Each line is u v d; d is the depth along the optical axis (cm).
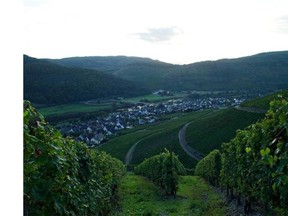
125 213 2214
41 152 380
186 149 7688
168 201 2798
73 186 579
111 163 2303
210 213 2178
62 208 423
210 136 7812
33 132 381
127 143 9744
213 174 3609
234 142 2270
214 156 3622
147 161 4297
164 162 3095
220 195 3016
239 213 2044
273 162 492
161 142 8788
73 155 667
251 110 7969
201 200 2781
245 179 1708
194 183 4053
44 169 404
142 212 2245
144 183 4094
